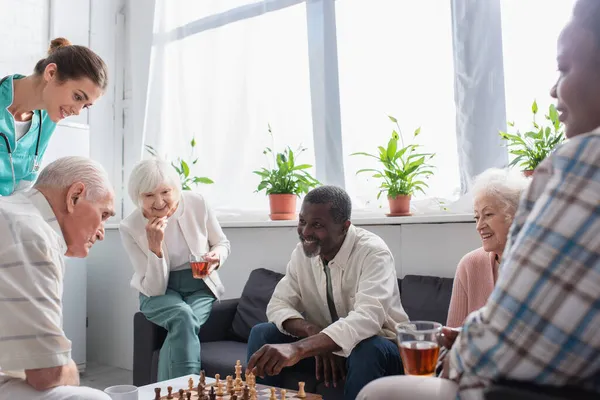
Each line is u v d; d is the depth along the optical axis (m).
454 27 2.58
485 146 2.48
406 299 2.20
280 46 3.18
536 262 0.69
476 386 0.76
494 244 1.66
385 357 1.62
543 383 0.70
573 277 0.67
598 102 0.78
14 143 2.01
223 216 3.29
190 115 3.55
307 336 1.77
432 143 2.65
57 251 1.24
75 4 3.71
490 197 1.65
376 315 1.67
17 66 3.41
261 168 3.00
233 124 3.32
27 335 1.13
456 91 2.57
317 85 3.02
